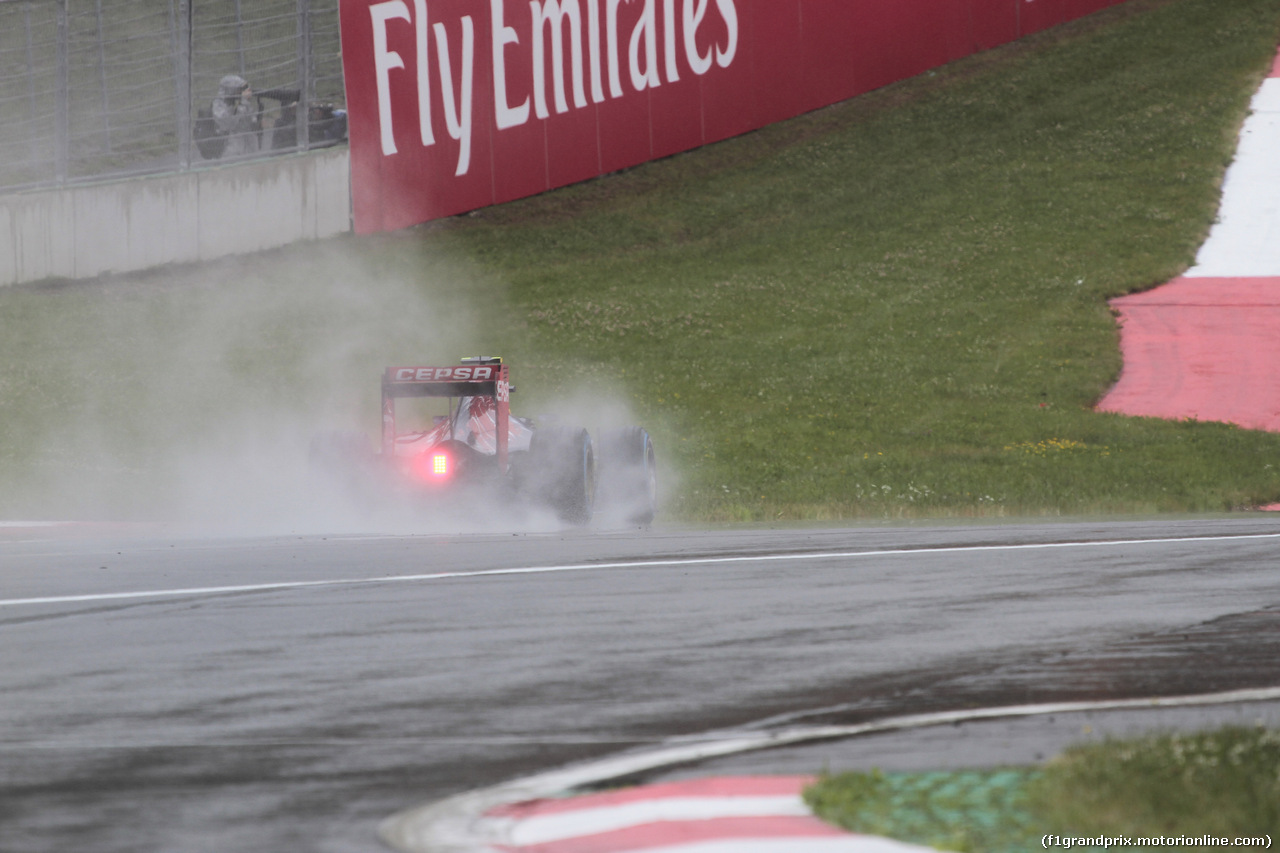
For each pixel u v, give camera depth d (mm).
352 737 18203
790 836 13047
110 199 133875
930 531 51719
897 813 13625
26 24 137875
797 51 174875
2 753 17422
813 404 106000
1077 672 22109
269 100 150000
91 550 45344
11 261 133625
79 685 21922
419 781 15922
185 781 15992
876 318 130125
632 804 14312
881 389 109375
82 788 15703
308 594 32281
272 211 140875
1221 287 131875
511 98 150875
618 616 28578
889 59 185500
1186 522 56312
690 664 23219
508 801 14828
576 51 156000
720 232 160500
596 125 158000
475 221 159250
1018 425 97375
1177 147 173750
